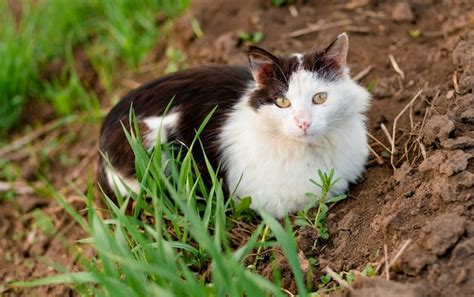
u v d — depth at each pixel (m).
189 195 1.41
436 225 1.35
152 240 1.46
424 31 1.72
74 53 1.98
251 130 1.47
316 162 1.48
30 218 1.71
